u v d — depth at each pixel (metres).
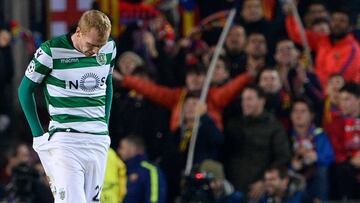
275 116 35.94
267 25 38.88
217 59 36.84
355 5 42.78
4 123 41.97
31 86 24.17
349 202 35.06
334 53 38.69
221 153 35.44
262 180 33.94
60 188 24.08
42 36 43.28
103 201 32.44
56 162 24.16
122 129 37.19
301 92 36.84
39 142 24.42
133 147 34.22
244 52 37.72
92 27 23.33
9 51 41.34
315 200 34.09
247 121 35.03
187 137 35.59
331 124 36.06
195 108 35.22
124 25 41.06
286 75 36.97
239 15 39.34
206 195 32.91
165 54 39.59
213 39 40.50
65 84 24.08
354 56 38.56
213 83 36.81
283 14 39.66
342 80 36.53
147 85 36.81
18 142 39.94
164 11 42.75
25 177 34.56
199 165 33.62
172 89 36.88
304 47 38.34
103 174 24.73
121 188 33.66
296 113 35.62
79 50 23.97
